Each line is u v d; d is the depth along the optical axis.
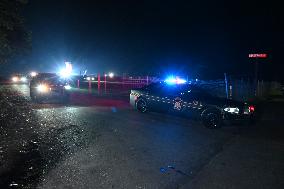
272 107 16.80
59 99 17.42
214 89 16.92
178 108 10.91
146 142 7.78
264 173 5.68
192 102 10.52
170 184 5.04
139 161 6.20
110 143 7.56
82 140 7.81
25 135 8.30
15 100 17.19
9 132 8.65
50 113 12.19
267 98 23.08
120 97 19.81
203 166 6.00
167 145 7.55
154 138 8.26
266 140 8.41
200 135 8.89
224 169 5.85
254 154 6.94
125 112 12.59
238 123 9.82
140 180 5.18
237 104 9.97
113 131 8.95
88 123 10.09
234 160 6.44
